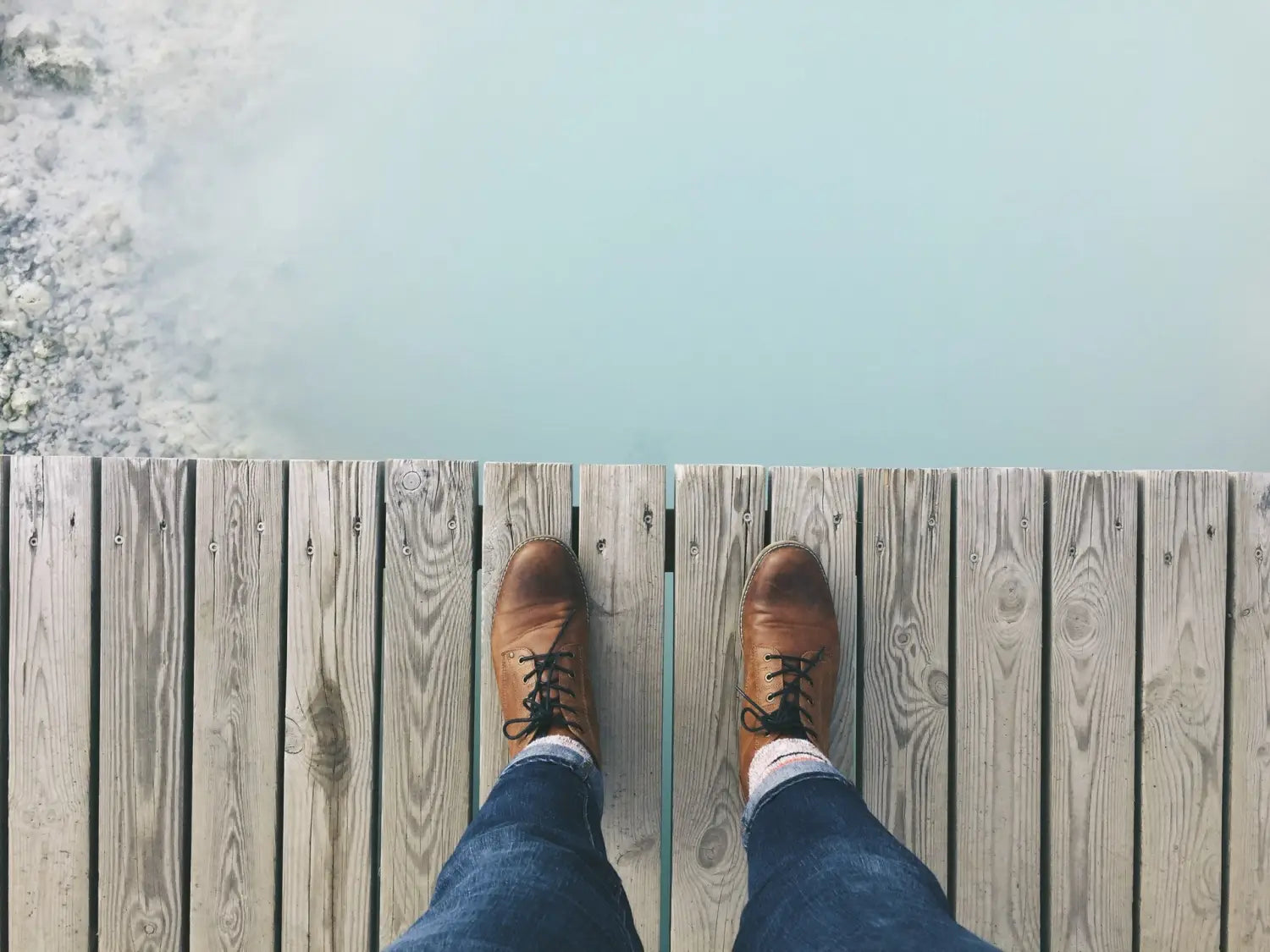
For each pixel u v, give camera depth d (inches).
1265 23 50.0
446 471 41.5
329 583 41.5
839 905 31.6
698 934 41.3
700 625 41.5
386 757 41.5
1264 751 42.3
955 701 42.0
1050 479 42.3
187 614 41.9
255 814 41.6
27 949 41.8
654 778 41.5
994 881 41.8
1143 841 42.1
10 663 41.6
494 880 31.7
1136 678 42.3
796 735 38.8
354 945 41.5
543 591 40.4
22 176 50.4
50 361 50.2
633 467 41.5
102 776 41.7
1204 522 42.2
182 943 41.8
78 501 41.7
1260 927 42.1
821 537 41.8
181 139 50.5
